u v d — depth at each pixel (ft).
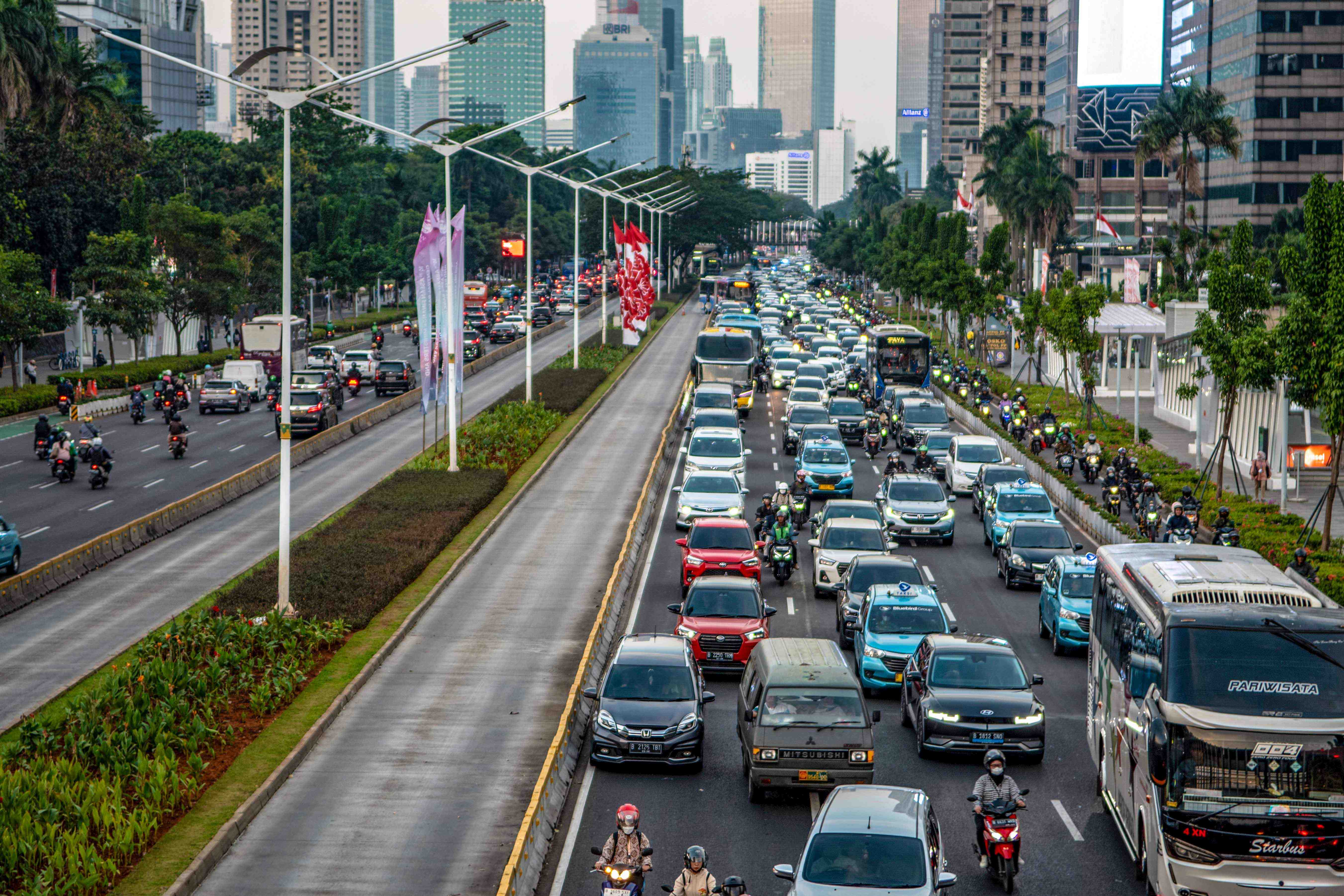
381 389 467.52
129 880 98.02
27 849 97.04
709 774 128.77
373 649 163.84
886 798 97.86
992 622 187.42
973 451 291.58
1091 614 136.05
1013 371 558.15
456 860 102.83
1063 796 123.24
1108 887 102.58
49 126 544.21
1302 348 225.15
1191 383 360.69
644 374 500.74
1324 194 224.12
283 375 172.96
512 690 148.46
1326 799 93.91
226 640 154.20
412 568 200.23
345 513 242.78
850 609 169.68
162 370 492.54
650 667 132.77
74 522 247.50
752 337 447.83
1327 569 196.03
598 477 295.07
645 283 481.46
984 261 570.05
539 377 456.45
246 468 309.42
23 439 358.84
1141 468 296.51
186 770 120.47
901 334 410.93
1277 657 95.66
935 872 91.86
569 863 105.70
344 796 116.67
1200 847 94.58
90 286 495.82
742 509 242.99
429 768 123.75
